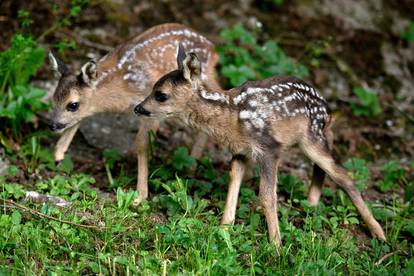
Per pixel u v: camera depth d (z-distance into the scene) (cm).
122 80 1099
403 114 1488
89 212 971
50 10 1453
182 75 963
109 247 875
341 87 1517
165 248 887
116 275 830
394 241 1018
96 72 1084
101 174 1158
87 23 1473
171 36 1136
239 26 1422
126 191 1088
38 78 1330
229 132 972
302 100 1004
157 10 1559
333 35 1612
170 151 1257
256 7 1641
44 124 1249
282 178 1143
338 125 1430
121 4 1535
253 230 945
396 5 1722
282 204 1094
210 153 1276
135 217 981
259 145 966
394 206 1100
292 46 1567
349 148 1386
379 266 920
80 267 825
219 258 846
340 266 907
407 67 1609
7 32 1400
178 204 998
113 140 1255
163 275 811
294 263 882
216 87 1000
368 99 1462
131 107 1116
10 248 849
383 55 1608
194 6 1600
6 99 1205
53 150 1196
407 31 1647
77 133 1255
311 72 1520
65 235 877
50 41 1409
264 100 971
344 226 1057
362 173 1205
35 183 1074
